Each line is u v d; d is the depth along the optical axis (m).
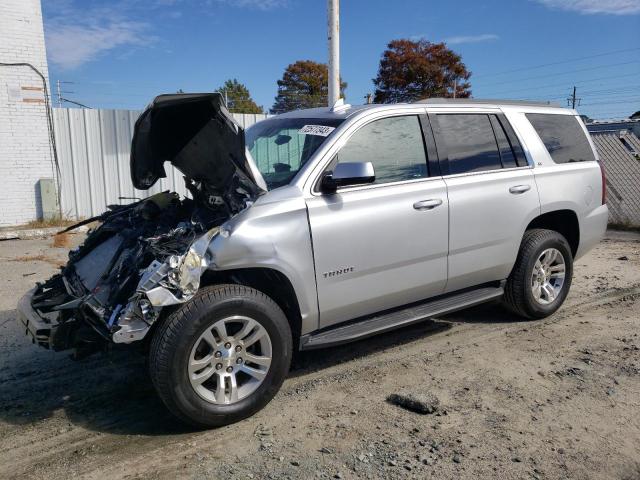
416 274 4.57
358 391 4.18
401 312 4.67
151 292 3.34
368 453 3.35
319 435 3.56
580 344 5.04
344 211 4.12
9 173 11.59
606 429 3.60
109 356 4.89
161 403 4.06
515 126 5.40
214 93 3.45
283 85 41.78
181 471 3.21
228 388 3.67
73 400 4.12
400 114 4.62
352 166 3.93
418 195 4.51
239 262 3.68
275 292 4.06
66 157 12.13
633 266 8.01
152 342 3.48
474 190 4.87
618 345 5.00
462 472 3.16
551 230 5.62
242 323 3.68
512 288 5.46
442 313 4.76
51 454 3.41
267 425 3.71
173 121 3.80
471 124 5.09
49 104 11.79
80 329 3.62
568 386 4.20
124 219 4.66
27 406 4.04
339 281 4.14
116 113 12.40
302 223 3.92
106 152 12.42
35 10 11.43
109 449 3.46
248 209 3.78
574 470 3.18
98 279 4.02
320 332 4.25
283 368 3.86
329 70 9.70
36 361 4.83
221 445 3.48
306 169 4.08
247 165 3.76
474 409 3.86
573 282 7.18
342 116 4.51
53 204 11.91
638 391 4.11
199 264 3.51
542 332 5.36
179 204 4.58
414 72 37.16
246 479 3.11
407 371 4.51
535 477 3.12
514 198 5.16
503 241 5.12
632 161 11.28
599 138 11.95
